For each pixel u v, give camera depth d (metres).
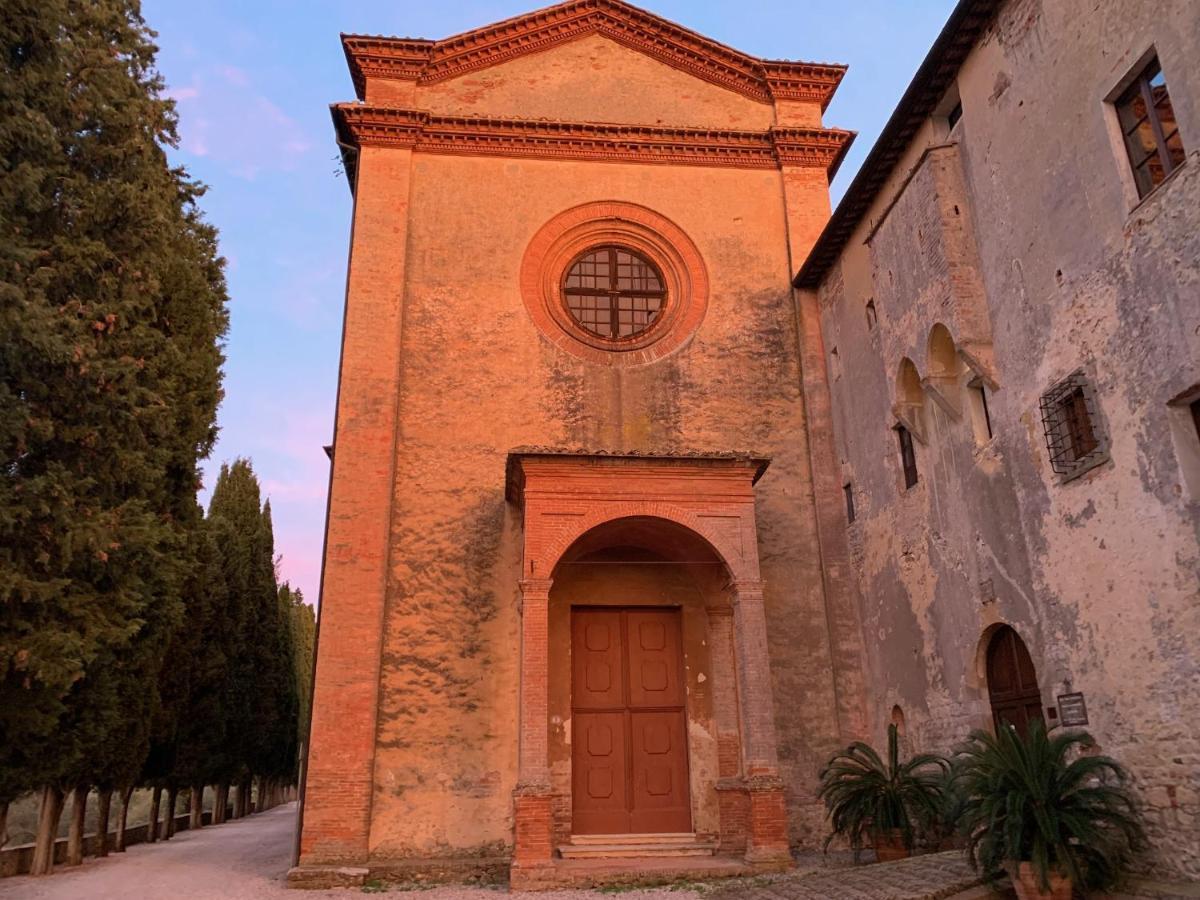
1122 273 9.84
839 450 17.78
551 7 20.48
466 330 17.78
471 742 15.18
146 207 12.98
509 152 19.30
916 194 14.20
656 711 16.36
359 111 18.75
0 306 10.48
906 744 14.76
